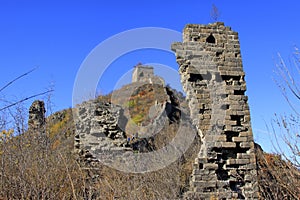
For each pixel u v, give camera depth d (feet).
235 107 38.09
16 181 27.53
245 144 36.99
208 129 37.14
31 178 26.99
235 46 40.09
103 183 35.24
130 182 34.76
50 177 28.89
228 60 39.47
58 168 31.24
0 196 25.82
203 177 35.35
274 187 32.68
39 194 27.02
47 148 33.86
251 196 35.29
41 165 29.78
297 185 22.66
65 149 46.06
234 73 39.11
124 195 31.30
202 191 34.81
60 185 29.12
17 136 33.17
